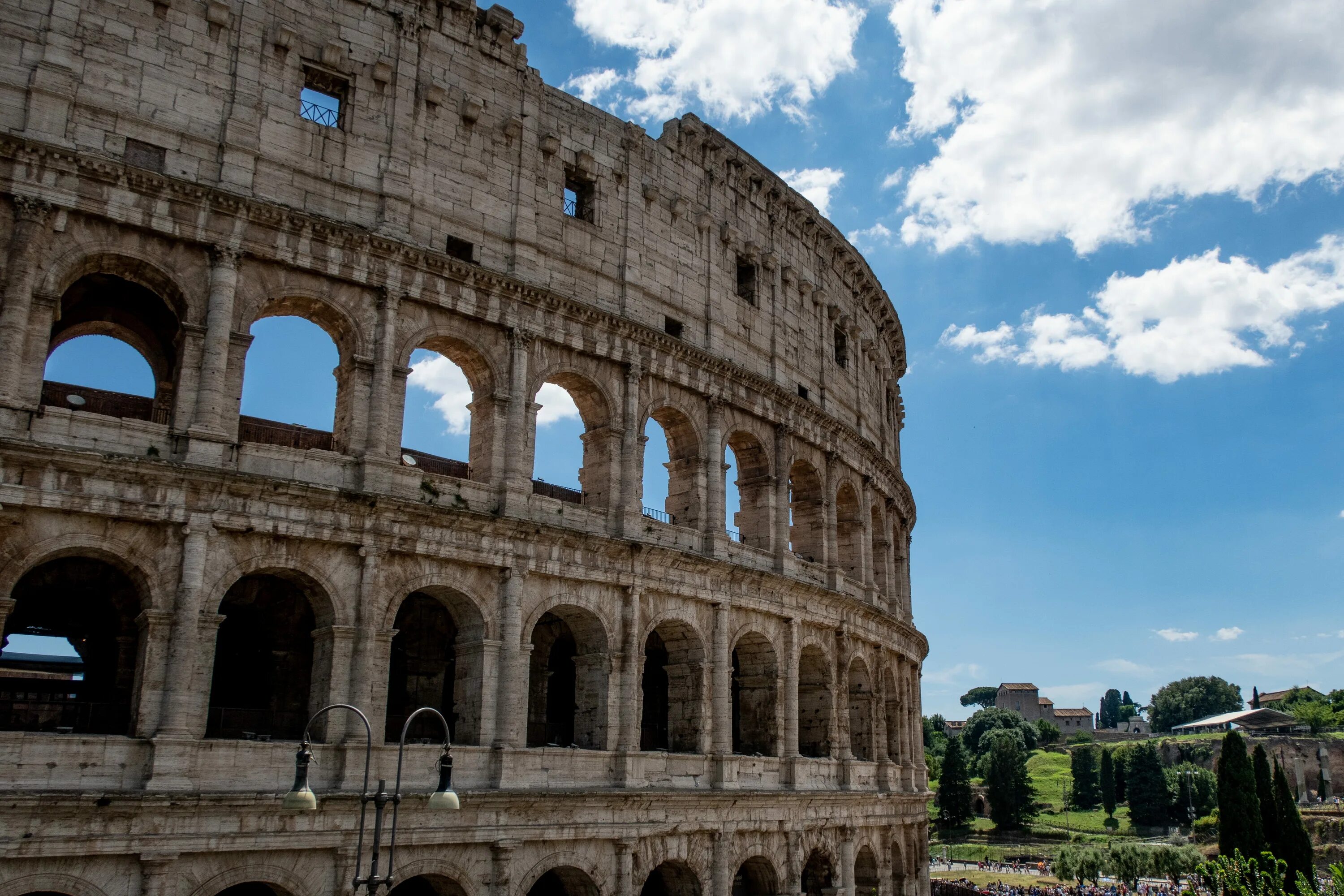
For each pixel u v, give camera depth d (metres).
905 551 97.56
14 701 46.22
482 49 60.56
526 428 57.75
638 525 61.59
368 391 52.53
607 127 66.38
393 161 55.34
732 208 74.69
